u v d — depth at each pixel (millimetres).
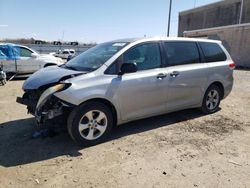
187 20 48250
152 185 3270
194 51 5742
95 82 4242
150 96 4883
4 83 10445
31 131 4977
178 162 3859
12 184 3246
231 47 24750
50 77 4418
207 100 6145
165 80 5043
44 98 4043
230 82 6457
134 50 4770
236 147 4430
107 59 4527
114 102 4438
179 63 5383
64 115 4125
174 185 3275
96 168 3658
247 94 9188
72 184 3270
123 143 4496
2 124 5375
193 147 4387
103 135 4469
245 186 3277
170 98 5238
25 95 4828
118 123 4648
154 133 4977
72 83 4086
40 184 3258
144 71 4816
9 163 3748
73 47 44031
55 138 4637
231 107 7125
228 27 24953
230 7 37688
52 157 3949
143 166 3730
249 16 34625
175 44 5414
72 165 3727
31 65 12312
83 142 4266
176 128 5270
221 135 4965
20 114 6070
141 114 4871
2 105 6918
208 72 5883
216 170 3656
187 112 6395
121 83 4465
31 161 3816
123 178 3418
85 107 4168
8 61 11750
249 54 22609
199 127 5367
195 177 3465
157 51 5078
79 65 4859
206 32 28484
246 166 3787
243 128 5391
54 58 13047
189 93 5582
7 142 4465
